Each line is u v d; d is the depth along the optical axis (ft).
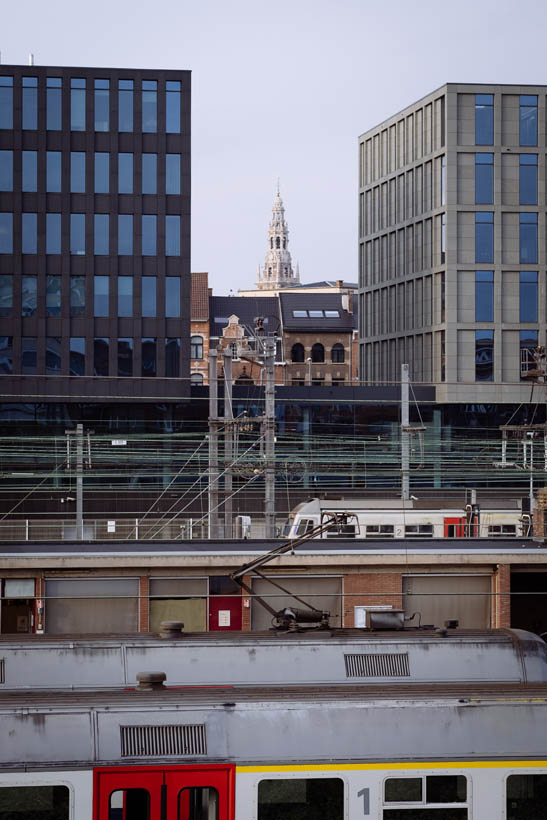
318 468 222.48
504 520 154.71
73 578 106.93
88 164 220.02
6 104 218.18
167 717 49.85
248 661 62.80
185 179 222.69
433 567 110.73
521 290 250.37
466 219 250.37
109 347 221.66
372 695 52.21
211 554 107.04
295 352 373.40
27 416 219.41
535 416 246.47
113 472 217.36
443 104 252.83
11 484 212.23
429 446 237.04
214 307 388.57
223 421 133.49
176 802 48.67
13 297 219.00
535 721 51.80
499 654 64.95
